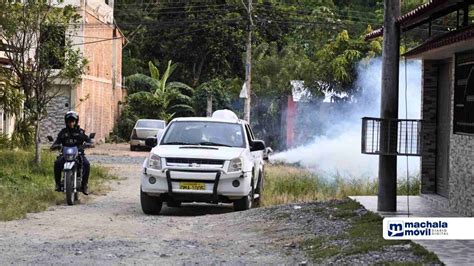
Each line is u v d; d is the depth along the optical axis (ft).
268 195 61.41
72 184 54.65
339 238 36.60
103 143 156.76
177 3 199.72
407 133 42.37
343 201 48.62
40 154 79.77
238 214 48.32
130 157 117.39
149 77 184.34
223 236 40.16
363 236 36.06
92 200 58.80
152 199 50.34
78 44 119.03
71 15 81.92
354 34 150.51
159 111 171.63
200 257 33.35
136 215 49.96
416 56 47.93
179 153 49.78
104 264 31.04
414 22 42.11
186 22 189.26
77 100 133.39
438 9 38.93
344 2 178.81
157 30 199.93
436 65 49.83
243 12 187.11
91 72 145.18
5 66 90.43
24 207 49.75
